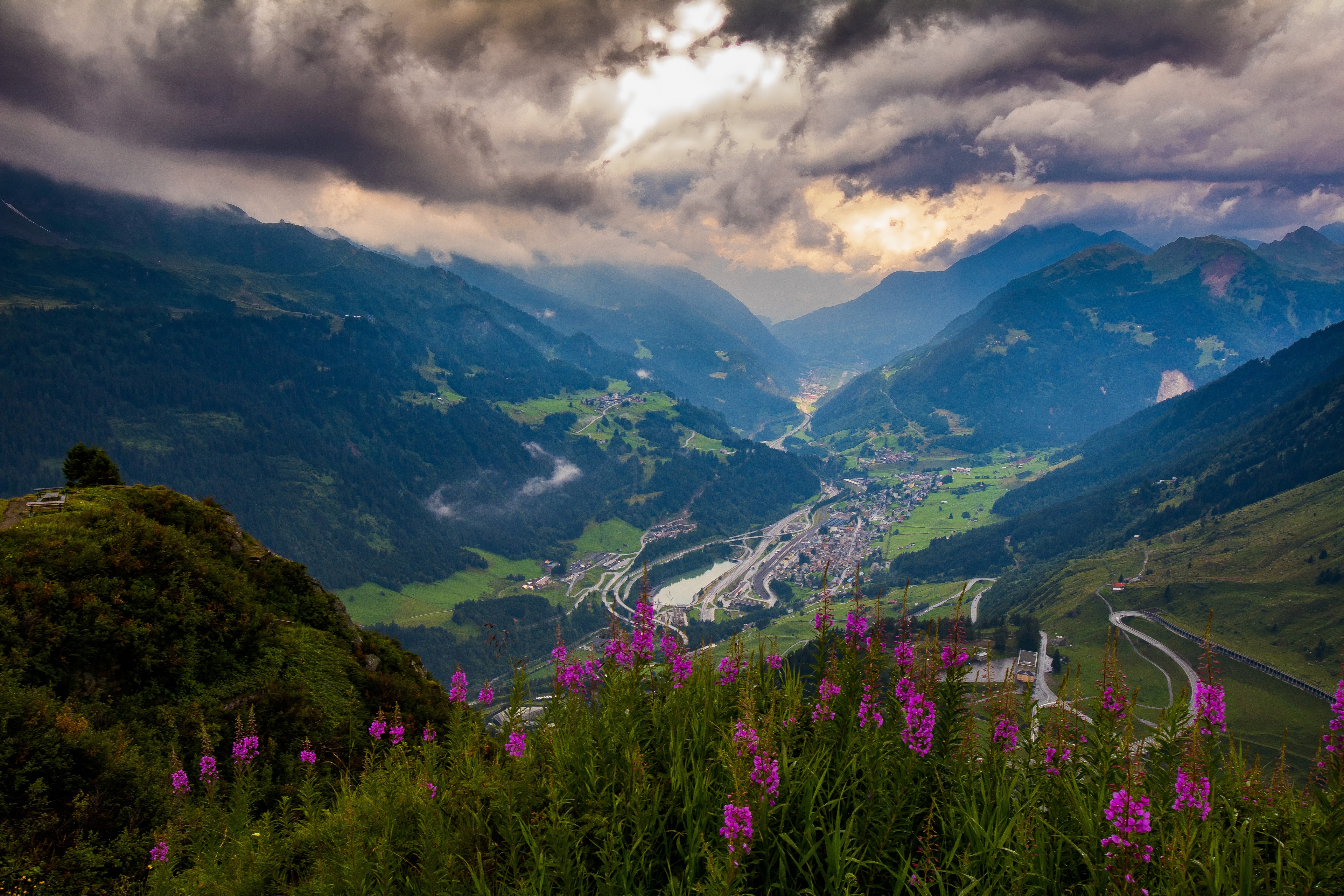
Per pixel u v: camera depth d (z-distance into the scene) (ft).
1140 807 20.10
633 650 31.86
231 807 57.26
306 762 58.49
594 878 24.31
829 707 28.09
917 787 24.66
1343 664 22.66
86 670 92.84
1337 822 20.52
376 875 27.43
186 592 107.24
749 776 22.25
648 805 25.32
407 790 32.50
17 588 94.07
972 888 20.75
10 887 48.93
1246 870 19.98
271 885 34.47
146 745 84.23
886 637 28.66
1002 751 26.13
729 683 31.94
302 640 121.70
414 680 137.39
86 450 172.76
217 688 101.14
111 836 56.80
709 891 20.57
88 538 108.68
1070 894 21.38
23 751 58.23
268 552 144.25
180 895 36.73
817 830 23.86
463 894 24.71
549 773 27.71
